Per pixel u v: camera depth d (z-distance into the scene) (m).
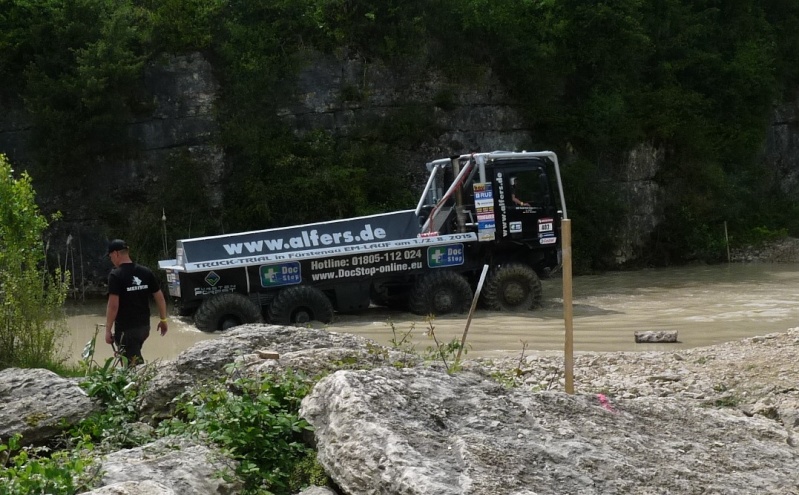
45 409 6.83
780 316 17.31
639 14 30.78
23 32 22.73
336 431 5.29
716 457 5.49
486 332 15.69
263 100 24.67
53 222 22.83
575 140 28.77
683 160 30.41
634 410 6.05
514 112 28.33
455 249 18.28
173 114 23.92
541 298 18.73
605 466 5.05
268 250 17.44
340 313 18.30
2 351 10.70
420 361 7.64
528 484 4.77
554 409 5.75
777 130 35.03
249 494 5.40
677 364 11.33
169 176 23.72
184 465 5.38
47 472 4.96
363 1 26.33
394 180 25.66
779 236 31.12
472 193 18.73
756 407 8.62
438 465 4.84
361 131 25.92
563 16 29.41
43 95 22.20
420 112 26.47
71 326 17.72
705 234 30.11
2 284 11.07
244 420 5.83
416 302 17.88
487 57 27.94
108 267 23.05
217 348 7.36
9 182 11.17
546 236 18.83
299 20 25.77
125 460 5.46
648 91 31.02
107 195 23.33
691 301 19.94
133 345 10.29
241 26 25.05
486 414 5.44
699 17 33.59
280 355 7.11
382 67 26.50
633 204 29.16
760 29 35.28
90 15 22.95
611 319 17.23
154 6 24.14
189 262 16.81
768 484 5.20
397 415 5.32
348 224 18.17
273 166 24.30
